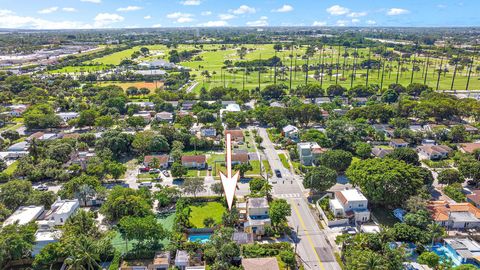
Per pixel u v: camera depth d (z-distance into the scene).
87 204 122.31
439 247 96.44
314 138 177.38
